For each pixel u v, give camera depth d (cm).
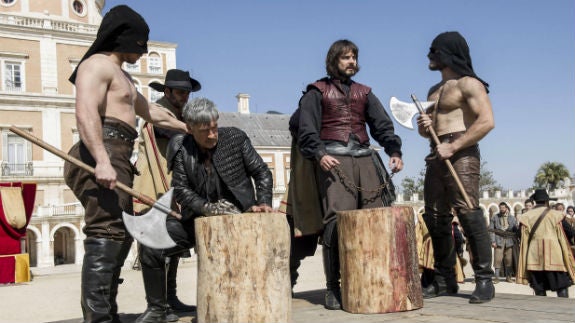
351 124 459
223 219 342
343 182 443
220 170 388
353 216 400
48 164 3775
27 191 1947
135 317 450
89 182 347
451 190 450
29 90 3781
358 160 452
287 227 358
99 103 346
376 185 457
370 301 393
